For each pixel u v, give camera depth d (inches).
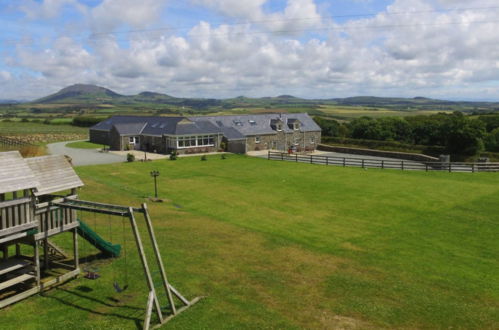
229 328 422.9
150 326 425.4
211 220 852.0
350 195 1141.7
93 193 1040.8
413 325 439.2
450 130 2281.0
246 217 908.0
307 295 502.9
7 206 467.5
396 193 1168.8
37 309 462.9
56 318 442.9
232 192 1170.6
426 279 569.0
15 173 486.9
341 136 3041.3
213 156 1996.8
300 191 1194.6
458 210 975.0
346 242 740.7
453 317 458.0
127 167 1603.1
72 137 2925.7
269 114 2610.7
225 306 469.1
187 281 533.3
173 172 1510.8
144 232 733.3
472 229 826.2
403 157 2106.3
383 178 1419.8
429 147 2337.6
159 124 2258.9
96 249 649.0
